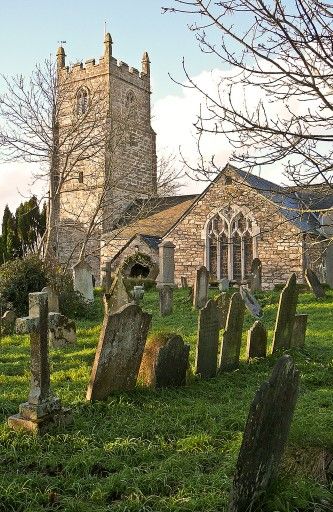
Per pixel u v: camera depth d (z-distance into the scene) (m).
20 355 9.70
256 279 21.28
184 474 4.54
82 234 33.94
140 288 14.28
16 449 5.11
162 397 6.73
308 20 3.72
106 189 27.11
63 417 5.69
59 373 7.95
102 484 4.39
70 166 27.03
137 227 33.72
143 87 41.53
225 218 27.33
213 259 27.86
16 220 42.41
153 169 41.12
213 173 4.75
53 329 10.20
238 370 8.41
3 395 6.84
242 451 3.85
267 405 3.91
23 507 4.12
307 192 4.75
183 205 35.97
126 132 31.77
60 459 4.88
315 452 4.62
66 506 4.08
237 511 3.82
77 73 38.91
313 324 13.01
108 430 5.59
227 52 5.59
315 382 7.84
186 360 7.48
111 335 6.54
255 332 9.12
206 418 5.92
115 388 6.70
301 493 4.08
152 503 4.12
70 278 16.59
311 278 17.72
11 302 14.64
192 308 16.16
